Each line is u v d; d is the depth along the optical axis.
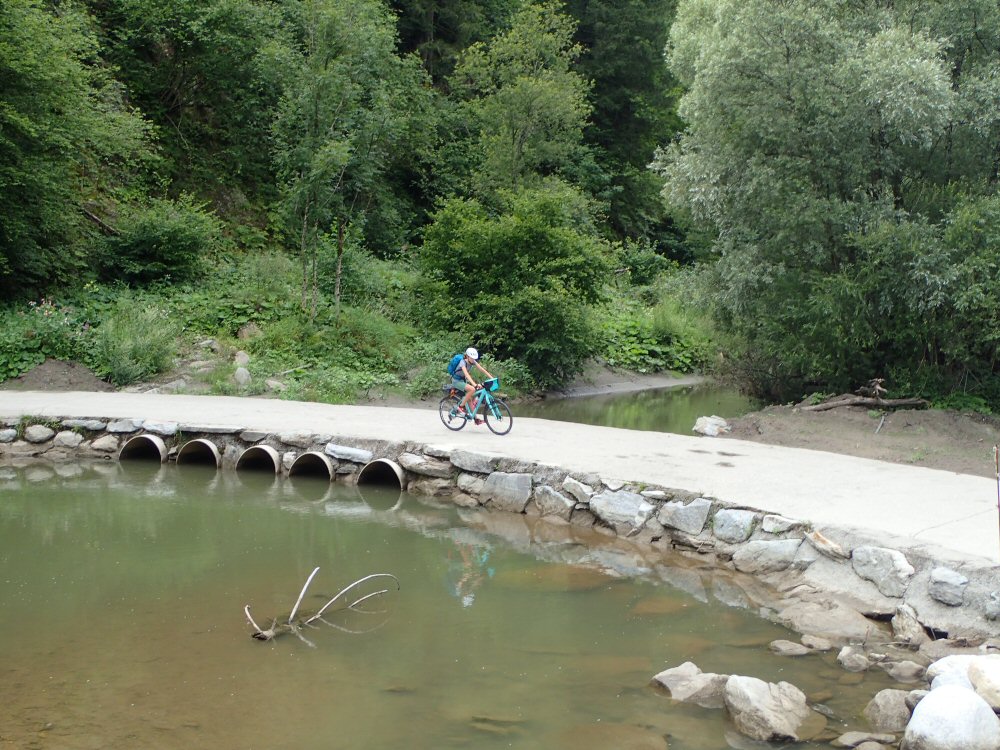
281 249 23.69
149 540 8.44
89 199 20.58
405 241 28.47
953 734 4.27
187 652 5.67
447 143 32.06
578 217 30.64
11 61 16.17
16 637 5.91
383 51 26.27
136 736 4.52
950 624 6.04
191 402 14.43
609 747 4.46
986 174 13.95
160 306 18.23
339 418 13.13
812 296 13.37
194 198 23.58
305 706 4.90
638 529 8.58
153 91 24.53
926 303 12.52
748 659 5.65
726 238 15.52
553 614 6.50
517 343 19.70
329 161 17.64
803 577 7.12
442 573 7.52
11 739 4.46
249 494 10.45
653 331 26.59
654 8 40.38
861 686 5.24
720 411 18.16
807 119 13.80
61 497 10.15
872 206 13.36
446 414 14.25
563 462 9.76
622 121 41.28
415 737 4.55
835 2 13.97
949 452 11.33
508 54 31.14
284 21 25.19
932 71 12.46
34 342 16.23
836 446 11.79
